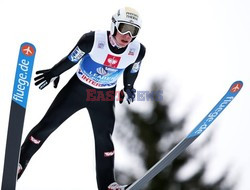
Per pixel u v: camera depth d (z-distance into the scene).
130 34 17.08
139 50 18.11
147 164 36.47
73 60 17.86
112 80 18.53
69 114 18.47
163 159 19.03
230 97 19.81
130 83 19.36
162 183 35.12
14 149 17.08
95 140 18.66
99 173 18.62
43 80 18.30
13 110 16.92
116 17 17.06
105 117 18.61
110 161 18.59
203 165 36.50
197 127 19.56
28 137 18.33
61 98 18.50
